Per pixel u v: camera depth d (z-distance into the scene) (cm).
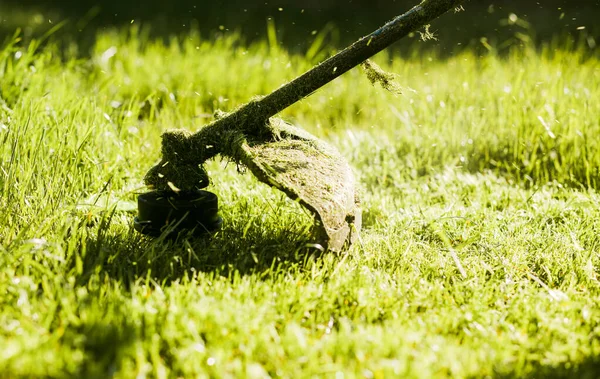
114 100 711
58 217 415
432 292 373
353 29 1269
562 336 326
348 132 654
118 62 844
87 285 354
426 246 439
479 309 351
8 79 615
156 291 343
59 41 1045
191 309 325
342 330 325
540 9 1383
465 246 438
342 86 842
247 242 425
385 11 1413
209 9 1429
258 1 1502
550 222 494
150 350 296
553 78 720
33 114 521
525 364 306
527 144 621
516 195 543
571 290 378
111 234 428
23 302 321
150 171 412
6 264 357
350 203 418
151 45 941
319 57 893
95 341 296
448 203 530
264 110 404
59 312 322
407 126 673
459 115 670
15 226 410
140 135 633
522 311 355
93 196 474
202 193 424
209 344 307
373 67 416
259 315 327
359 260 412
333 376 288
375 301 356
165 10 1405
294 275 385
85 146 519
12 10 1338
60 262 368
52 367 276
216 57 866
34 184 449
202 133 405
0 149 470
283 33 1228
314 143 447
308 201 370
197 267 389
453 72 877
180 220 398
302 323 338
